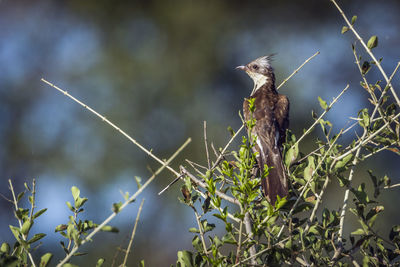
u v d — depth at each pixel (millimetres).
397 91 18156
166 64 19688
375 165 15859
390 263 4957
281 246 4695
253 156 4762
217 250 4559
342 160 4918
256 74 9195
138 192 4070
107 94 19047
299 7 20797
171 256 17000
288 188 5273
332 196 15109
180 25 20281
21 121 19172
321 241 4699
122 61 19703
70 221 4512
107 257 14555
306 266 4613
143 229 16906
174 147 18000
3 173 17875
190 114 18703
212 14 20531
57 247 12289
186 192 4797
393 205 15617
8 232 16953
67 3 20969
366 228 4891
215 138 18109
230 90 19781
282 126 7965
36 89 19719
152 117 18703
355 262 4828
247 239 4496
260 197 5430
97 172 17484
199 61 19719
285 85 18484
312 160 4895
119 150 17906
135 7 20703
